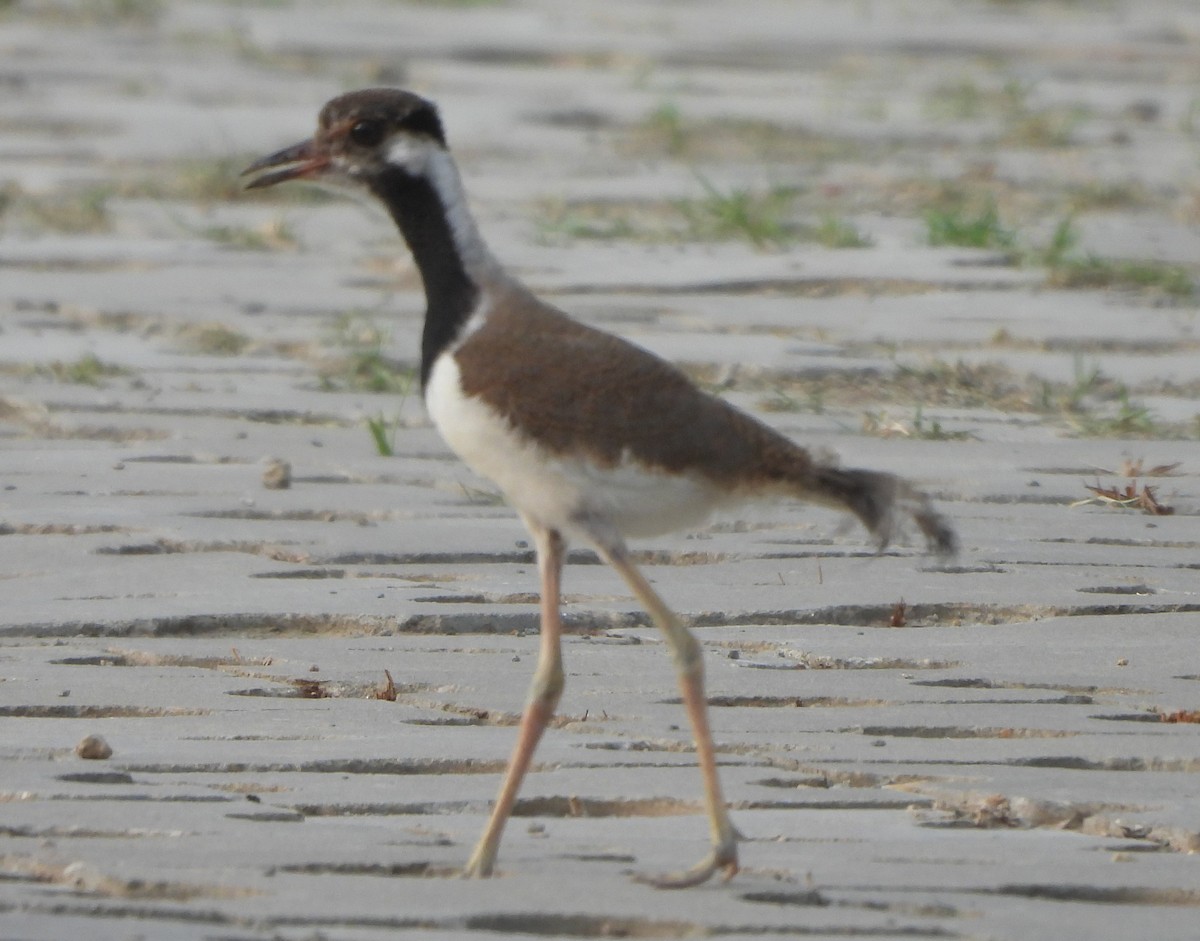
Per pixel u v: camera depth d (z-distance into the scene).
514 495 7.71
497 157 26.84
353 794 8.23
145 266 20.61
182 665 10.02
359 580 11.34
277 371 16.52
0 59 33.72
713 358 16.66
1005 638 10.55
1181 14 45.09
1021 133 28.31
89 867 7.27
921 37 39.34
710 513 7.82
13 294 18.86
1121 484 13.56
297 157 8.26
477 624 10.64
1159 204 24.39
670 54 36.44
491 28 40.06
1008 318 18.27
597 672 9.93
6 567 11.45
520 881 7.32
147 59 34.44
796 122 29.39
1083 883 7.45
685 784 8.43
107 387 15.73
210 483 13.21
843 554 11.94
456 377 7.64
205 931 6.71
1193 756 8.78
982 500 13.27
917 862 7.68
